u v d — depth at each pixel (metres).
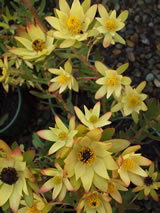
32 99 0.69
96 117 0.33
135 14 0.75
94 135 0.28
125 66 0.38
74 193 0.34
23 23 0.52
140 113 0.45
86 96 0.59
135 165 0.33
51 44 0.37
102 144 0.28
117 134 0.56
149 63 0.71
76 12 0.33
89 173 0.30
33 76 0.49
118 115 0.55
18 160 0.30
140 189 0.40
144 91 0.68
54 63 0.44
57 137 0.33
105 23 0.37
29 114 0.68
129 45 0.73
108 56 0.73
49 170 0.33
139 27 0.74
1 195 0.32
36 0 0.67
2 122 0.59
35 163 0.39
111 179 0.31
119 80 0.38
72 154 0.29
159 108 0.41
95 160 0.30
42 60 0.37
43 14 0.56
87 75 0.52
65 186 0.33
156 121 0.41
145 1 0.76
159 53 0.71
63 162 0.29
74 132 0.29
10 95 0.65
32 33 0.37
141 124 0.44
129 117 0.56
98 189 0.31
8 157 0.30
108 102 0.55
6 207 0.33
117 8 0.76
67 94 0.59
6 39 0.54
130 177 0.33
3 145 0.29
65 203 0.34
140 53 0.72
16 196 0.32
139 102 0.41
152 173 0.41
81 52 0.39
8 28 0.52
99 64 0.38
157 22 0.74
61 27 0.33
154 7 0.75
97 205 0.32
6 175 0.30
